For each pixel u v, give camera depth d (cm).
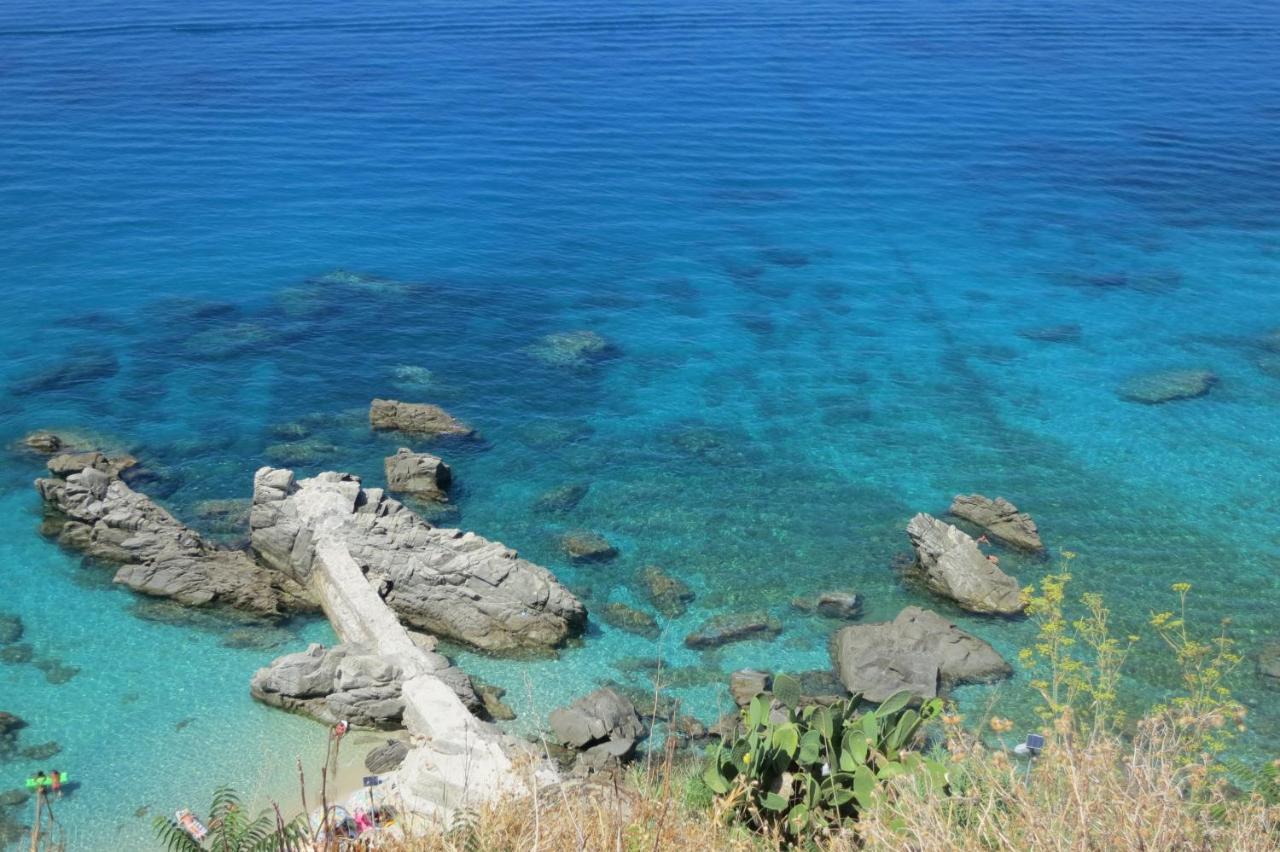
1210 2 13988
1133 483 4584
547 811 1401
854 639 3516
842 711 1911
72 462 4250
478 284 6231
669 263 6625
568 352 5522
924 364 5562
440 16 12381
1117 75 10675
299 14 12169
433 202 7350
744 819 1753
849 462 4691
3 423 4662
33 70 9650
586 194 7606
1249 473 4675
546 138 8631
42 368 5103
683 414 5025
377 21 12019
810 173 8144
